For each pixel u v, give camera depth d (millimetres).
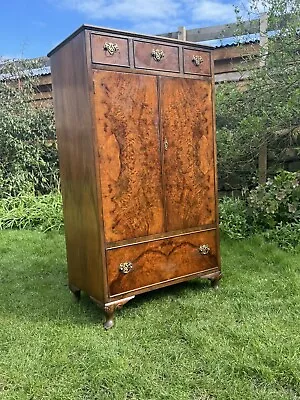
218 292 2375
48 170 5359
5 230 4461
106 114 1926
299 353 1611
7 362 1642
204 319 1995
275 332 1809
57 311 2193
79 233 2174
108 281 2000
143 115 2061
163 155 2168
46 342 1810
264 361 1567
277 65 3518
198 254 2389
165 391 1419
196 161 2326
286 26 3488
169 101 2160
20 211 4695
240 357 1602
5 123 4980
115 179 1991
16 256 3414
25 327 1983
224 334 1816
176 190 2248
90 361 1628
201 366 1567
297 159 4039
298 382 1433
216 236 2471
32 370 1578
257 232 3543
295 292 2291
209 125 2369
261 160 4059
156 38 2068
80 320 2064
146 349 1718
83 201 2076
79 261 2219
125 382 1482
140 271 2129
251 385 1437
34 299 2400
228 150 3879
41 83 5383
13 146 5082
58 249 3582
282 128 3680
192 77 2252
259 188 3584
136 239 2100
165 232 2221
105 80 1905
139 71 2018
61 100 2176
